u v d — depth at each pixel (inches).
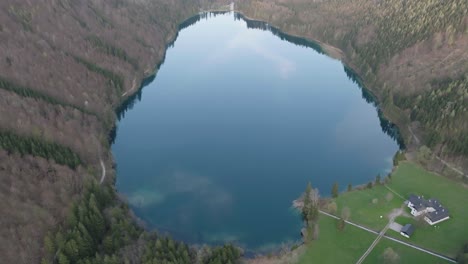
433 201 5255.9
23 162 5162.4
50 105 6515.8
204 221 5447.8
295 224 5334.6
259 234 5201.8
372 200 5482.3
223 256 4350.4
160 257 4212.6
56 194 4968.0
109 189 5551.2
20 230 4389.8
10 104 6028.5
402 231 4894.2
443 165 6067.9
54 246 4311.0
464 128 6294.3
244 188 6097.4
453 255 4628.4
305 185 6151.6
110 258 4195.4
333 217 5231.3
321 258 4650.6
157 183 6195.9
